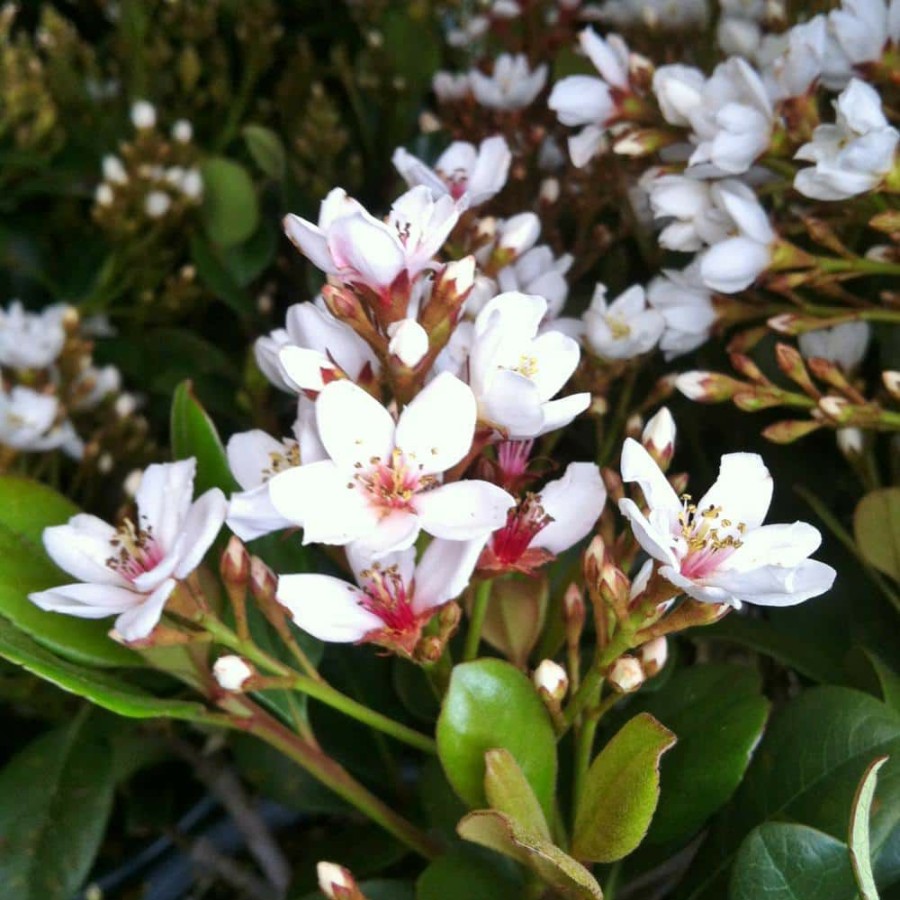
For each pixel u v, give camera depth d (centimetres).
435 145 27
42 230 31
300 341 14
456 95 25
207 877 22
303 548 17
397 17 28
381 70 29
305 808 18
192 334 26
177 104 32
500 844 13
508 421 13
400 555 13
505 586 15
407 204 14
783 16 21
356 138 30
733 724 14
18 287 30
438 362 15
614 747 13
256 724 15
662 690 16
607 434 21
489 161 18
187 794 22
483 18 27
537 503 14
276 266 29
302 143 28
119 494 24
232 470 15
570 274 23
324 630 13
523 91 23
